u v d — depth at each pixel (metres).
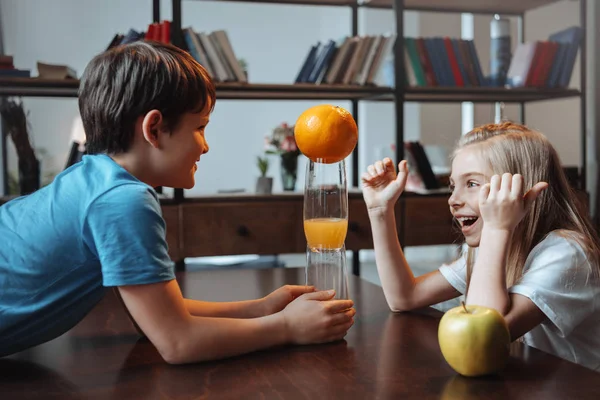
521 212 0.83
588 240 0.97
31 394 0.64
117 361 0.75
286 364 0.72
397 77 2.69
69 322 0.82
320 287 0.89
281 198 2.61
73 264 0.77
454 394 0.61
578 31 2.94
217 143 5.39
